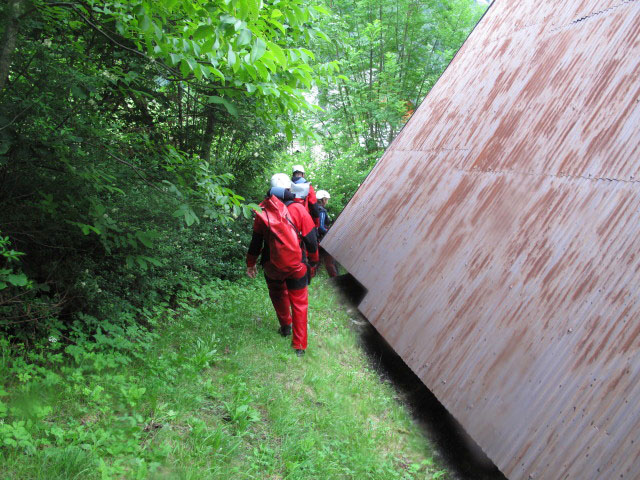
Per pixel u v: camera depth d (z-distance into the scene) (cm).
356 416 418
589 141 371
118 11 369
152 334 450
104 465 255
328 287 764
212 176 435
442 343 388
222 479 284
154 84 574
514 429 292
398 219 572
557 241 344
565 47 470
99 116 473
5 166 361
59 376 340
